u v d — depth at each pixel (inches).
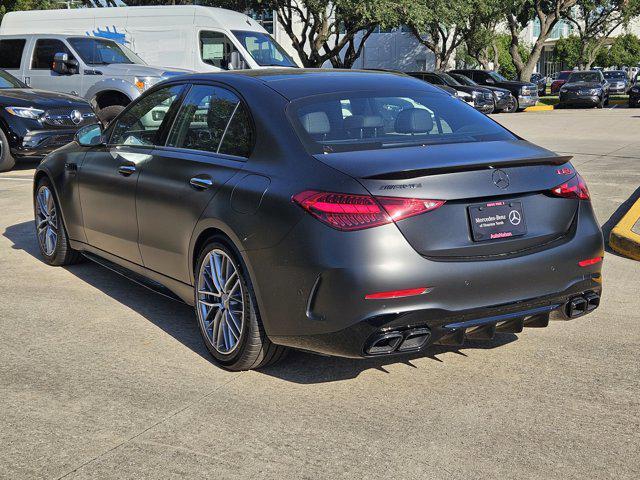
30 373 160.6
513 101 1181.7
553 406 142.3
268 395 148.9
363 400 146.0
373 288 133.3
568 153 562.6
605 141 661.3
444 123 166.7
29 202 368.2
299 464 121.6
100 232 214.4
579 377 156.0
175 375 159.6
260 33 635.5
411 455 124.2
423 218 136.8
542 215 149.4
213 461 123.0
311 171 143.3
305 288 138.8
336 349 138.9
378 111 163.3
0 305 208.7
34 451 126.7
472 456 123.6
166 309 206.1
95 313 201.9
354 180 136.7
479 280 139.6
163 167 182.4
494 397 146.6
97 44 571.2
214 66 611.8
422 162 141.7
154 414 140.6
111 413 141.1
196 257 170.6
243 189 153.3
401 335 135.6
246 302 152.8
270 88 167.6
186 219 169.5
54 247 248.1
